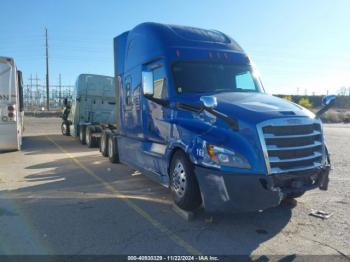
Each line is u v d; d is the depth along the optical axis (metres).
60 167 10.23
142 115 7.54
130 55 8.35
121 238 4.87
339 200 6.68
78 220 5.57
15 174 9.18
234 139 4.90
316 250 4.52
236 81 6.75
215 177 4.93
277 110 5.14
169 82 6.31
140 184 8.05
